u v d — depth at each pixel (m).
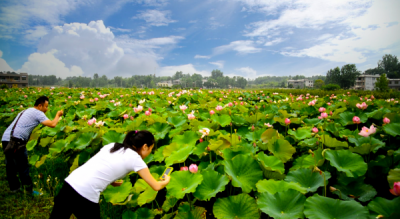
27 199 3.33
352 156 2.71
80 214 2.01
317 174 2.46
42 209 3.15
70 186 1.98
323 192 2.39
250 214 2.04
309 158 2.91
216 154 3.17
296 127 5.06
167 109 7.39
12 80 75.50
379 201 1.82
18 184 3.45
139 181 2.74
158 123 4.76
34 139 5.11
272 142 3.34
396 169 2.18
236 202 2.14
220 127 4.93
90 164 2.08
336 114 5.19
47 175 4.03
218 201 2.19
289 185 2.24
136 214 2.56
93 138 4.05
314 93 21.11
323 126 4.20
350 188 2.46
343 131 3.99
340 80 94.81
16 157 3.21
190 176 2.47
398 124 3.53
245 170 2.64
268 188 2.27
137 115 6.64
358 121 3.85
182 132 4.44
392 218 1.52
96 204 2.05
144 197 2.54
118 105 7.91
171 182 2.43
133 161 2.00
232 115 5.02
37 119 3.33
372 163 2.75
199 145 3.41
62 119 6.09
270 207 1.98
